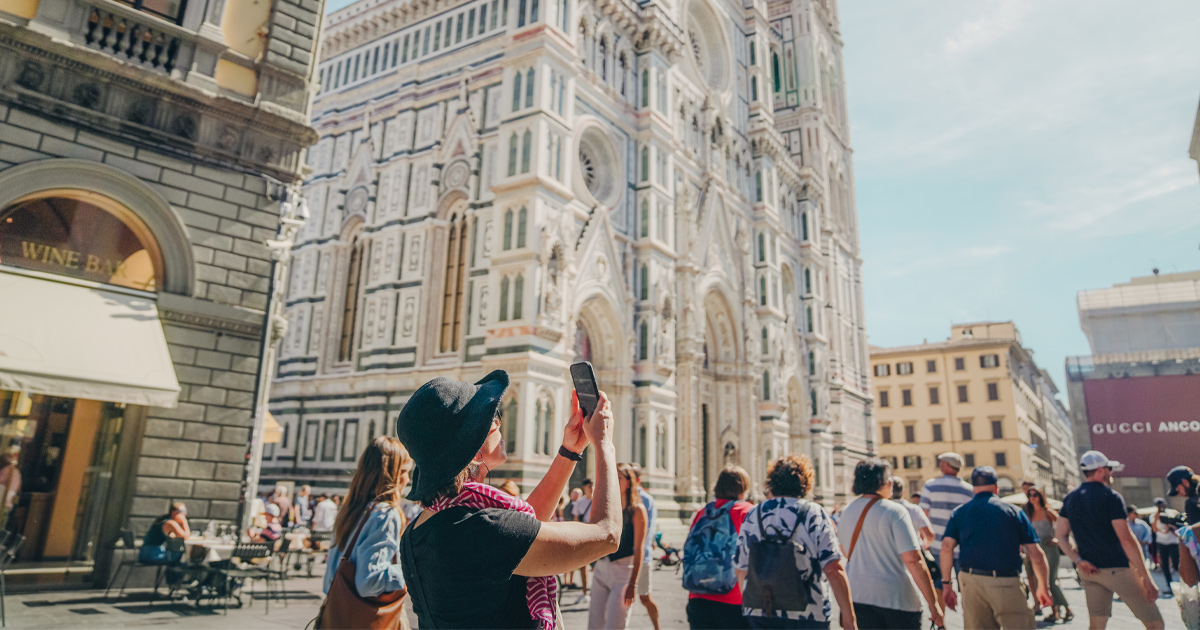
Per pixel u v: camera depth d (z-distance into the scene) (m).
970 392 74.19
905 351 78.31
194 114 14.48
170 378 12.68
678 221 37.31
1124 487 34.00
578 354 31.00
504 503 2.68
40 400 13.24
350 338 33.34
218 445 14.03
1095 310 42.09
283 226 16.56
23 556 12.73
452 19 33.97
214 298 14.33
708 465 39.44
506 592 2.62
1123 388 26.20
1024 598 7.16
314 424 32.34
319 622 4.04
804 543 5.51
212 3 14.98
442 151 32.28
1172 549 18.66
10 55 12.28
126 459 13.23
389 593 3.99
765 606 5.46
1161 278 43.25
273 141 15.58
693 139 41.12
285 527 21.52
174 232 13.96
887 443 77.69
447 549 2.51
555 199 28.36
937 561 11.27
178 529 12.51
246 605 12.95
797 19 60.56
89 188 12.95
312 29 16.50
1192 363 26.22
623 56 35.88
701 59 46.25
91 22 13.36
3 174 11.94
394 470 4.52
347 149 36.00
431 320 30.50
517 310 26.73
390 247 32.38
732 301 41.22
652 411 31.66
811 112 58.09
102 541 12.86
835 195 62.44
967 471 72.56
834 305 56.00
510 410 25.75
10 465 12.57
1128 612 14.80
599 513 2.70
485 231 29.47
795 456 6.00
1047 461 94.94
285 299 35.59
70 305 12.34
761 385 42.78
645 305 33.00
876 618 6.29
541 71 28.70
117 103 13.50
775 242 47.12
